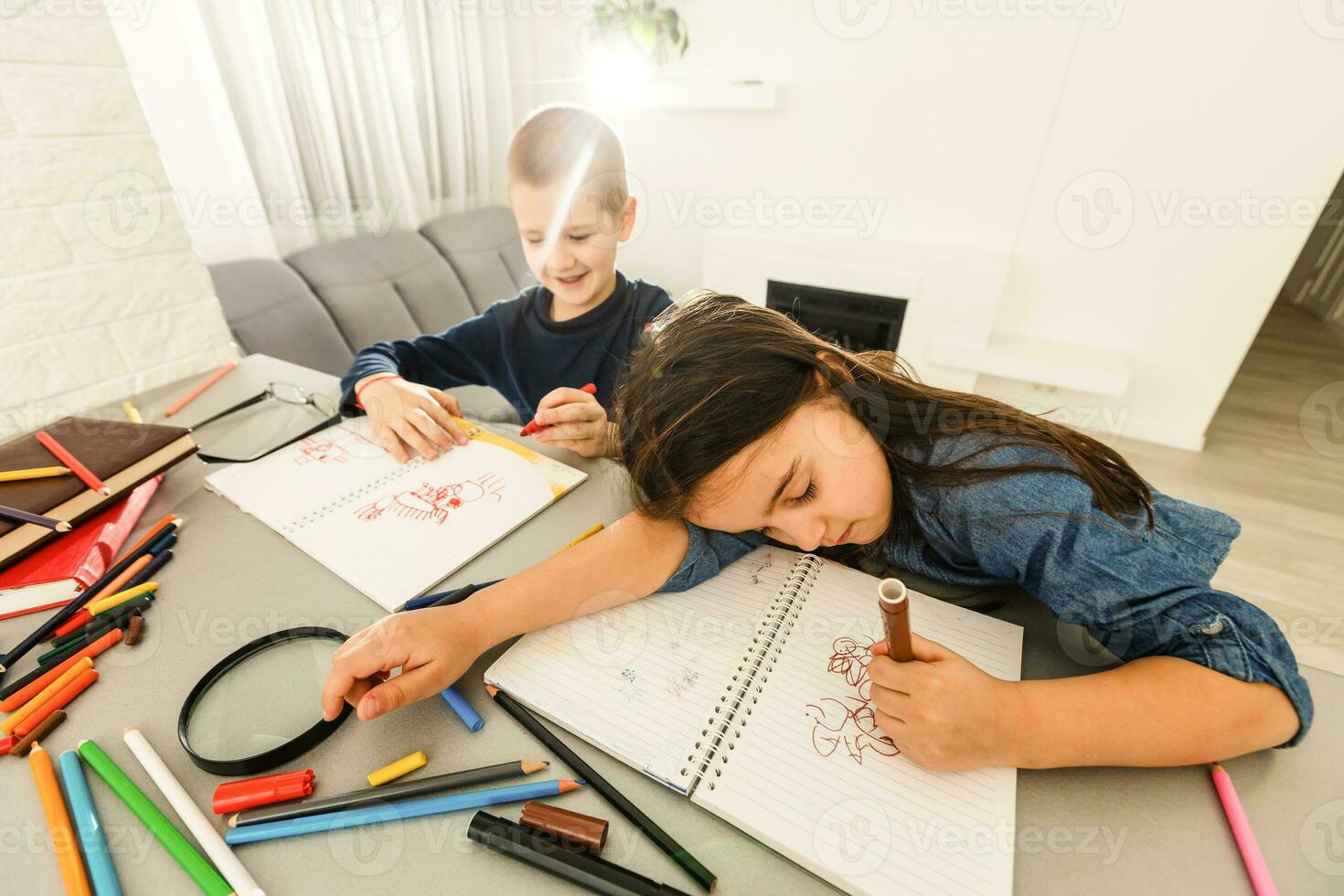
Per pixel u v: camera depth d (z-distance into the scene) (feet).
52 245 2.49
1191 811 1.12
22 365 2.50
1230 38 5.56
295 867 1.05
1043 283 7.06
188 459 2.21
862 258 7.32
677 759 1.20
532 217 3.18
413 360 3.23
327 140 6.12
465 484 2.06
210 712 1.30
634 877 1.01
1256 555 5.13
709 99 7.46
